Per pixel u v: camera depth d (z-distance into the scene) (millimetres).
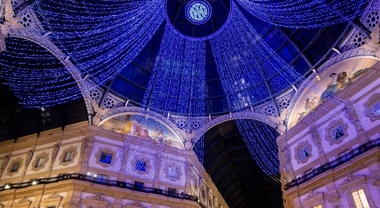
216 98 28812
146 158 24500
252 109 26906
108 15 21875
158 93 27859
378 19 18453
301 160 21453
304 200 19422
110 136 23938
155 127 27312
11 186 21766
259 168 35812
